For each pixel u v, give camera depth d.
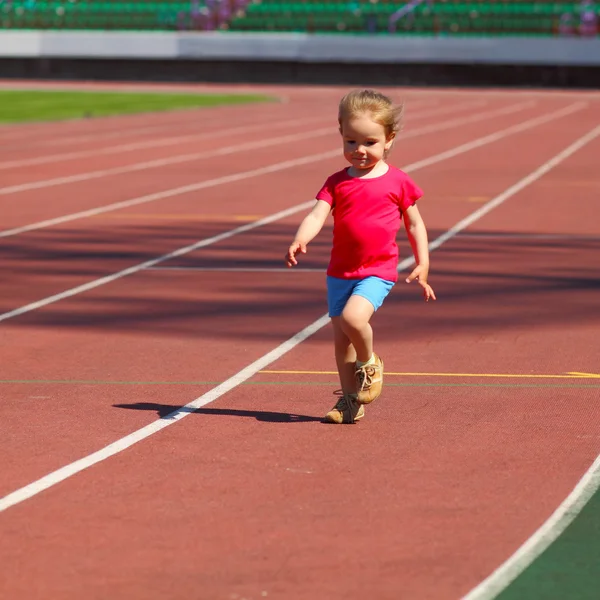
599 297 21.02
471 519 10.09
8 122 68.38
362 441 12.43
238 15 125.31
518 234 29.33
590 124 69.88
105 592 8.58
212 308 19.95
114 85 115.38
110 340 17.56
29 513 10.23
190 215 32.56
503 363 16.12
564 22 118.81
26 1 128.88
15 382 15.07
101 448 12.17
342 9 122.94
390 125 12.47
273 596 8.50
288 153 52.28
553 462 11.70
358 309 12.49
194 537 9.67
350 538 9.65
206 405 13.95
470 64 116.81
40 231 29.31
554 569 8.99
